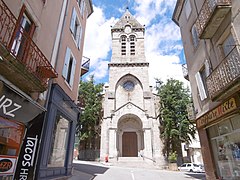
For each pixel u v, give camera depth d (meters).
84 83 33.19
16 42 5.95
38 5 7.39
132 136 29.97
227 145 8.28
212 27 8.55
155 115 30.55
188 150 33.25
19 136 5.98
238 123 7.41
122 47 37.47
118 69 34.47
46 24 8.06
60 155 9.25
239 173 7.45
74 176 10.81
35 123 6.58
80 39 13.27
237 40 7.16
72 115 10.91
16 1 5.95
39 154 6.90
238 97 6.86
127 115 29.75
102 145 27.83
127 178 12.38
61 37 9.62
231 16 7.58
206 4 8.86
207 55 9.88
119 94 32.75
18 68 5.05
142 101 32.03
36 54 6.32
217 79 7.86
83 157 29.23
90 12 16.52
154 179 12.50
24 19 6.64
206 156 10.09
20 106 5.64
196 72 11.46
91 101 31.34
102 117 31.78
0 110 5.01
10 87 5.07
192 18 12.07
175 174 16.28
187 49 13.09
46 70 6.60
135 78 33.88
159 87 33.44
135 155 28.62
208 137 9.93
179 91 30.11
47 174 7.48
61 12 9.90
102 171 15.39
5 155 5.37
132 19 40.47
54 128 8.45
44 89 6.47
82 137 28.52
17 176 5.77
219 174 8.98
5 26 5.41
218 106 8.41
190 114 13.41
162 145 28.59
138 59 35.75
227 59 7.23
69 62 11.29
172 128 27.36
